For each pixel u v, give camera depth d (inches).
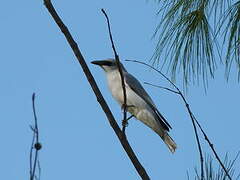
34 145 159.3
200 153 194.2
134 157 292.0
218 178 188.5
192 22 262.1
